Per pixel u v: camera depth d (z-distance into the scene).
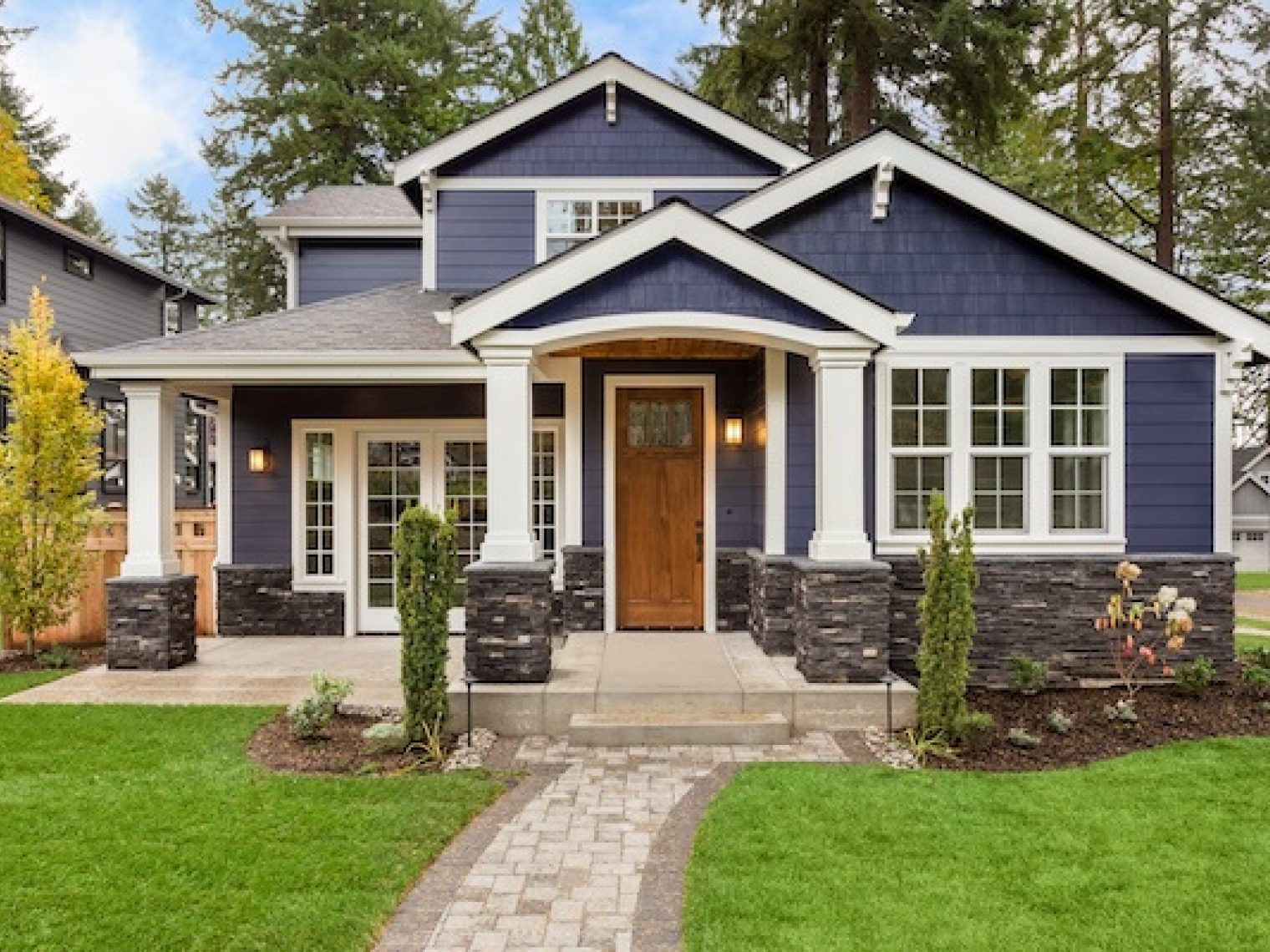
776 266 6.67
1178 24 15.53
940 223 7.75
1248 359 7.88
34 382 8.57
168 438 8.39
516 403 6.71
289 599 9.80
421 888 3.80
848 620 6.56
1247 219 17.48
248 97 18.92
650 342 8.09
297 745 5.75
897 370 7.73
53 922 3.40
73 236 14.98
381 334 8.67
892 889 3.72
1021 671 7.15
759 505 8.23
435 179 9.81
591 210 9.84
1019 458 7.76
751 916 3.49
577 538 8.83
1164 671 7.42
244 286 21.14
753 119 14.46
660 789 5.08
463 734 6.14
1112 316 7.77
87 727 6.08
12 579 8.41
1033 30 13.34
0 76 26.08
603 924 3.49
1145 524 7.71
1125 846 4.19
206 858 3.97
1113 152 16.77
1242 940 3.33
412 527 5.73
